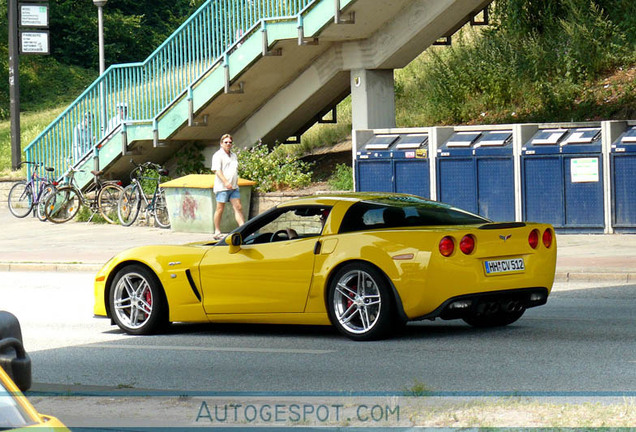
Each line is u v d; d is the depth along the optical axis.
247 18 28.03
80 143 32.28
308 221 12.66
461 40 35.00
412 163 25.06
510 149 23.84
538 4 32.06
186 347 12.44
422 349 11.48
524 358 10.67
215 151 31.28
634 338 11.74
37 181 32.75
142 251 13.67
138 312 13.70
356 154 25.77
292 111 29.58
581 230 23.20
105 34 68.75
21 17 36.41
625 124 23.25
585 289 16.52
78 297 17.81
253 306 12.80
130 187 29.84
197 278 13.18
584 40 31.05
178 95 29.48
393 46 27.09
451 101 32.72
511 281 11.95
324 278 12.20
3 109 57.81
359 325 12.32
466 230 11.70
